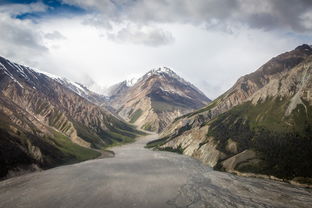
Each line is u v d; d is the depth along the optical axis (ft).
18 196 254.88
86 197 253.03
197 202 242.37
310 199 249.75
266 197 256.11
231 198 253.65
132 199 248.73
